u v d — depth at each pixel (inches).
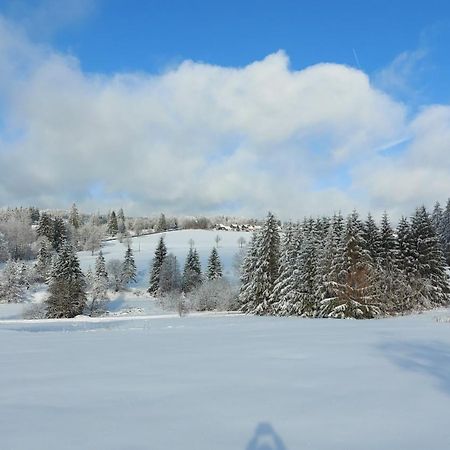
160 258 3494.1
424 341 457.4
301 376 280.7
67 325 1178.6
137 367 317.1
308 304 1670.8
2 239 4215.1
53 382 266.8
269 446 160.2
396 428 179.9
